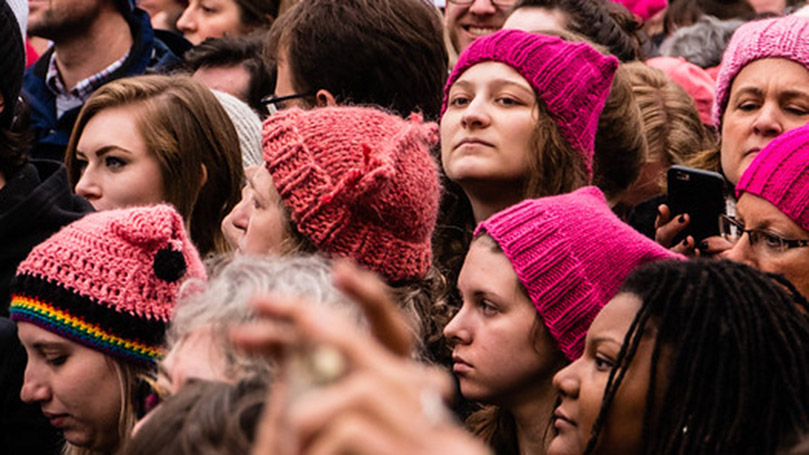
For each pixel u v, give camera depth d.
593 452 4.70
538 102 7.29
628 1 13.73
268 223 6.25
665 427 4.56
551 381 5.92
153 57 11.66
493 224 6.02
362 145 6.13
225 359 4.21
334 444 2.19
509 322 5.88
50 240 5.85
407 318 6.15
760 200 6.08
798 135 6.13
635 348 4.64
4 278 6.99
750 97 7.58
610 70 7.51
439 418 2.26
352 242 6.09
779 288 4.69
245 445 3.35
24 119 7.78
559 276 5.84
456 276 7.58
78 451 5.93
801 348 4.52
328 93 7.95
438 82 8.20
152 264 5.78
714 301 4.61
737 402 4.46
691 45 11.94
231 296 4.56
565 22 9.34
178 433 3.48
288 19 8.23
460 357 6.00
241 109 8.72
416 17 8.10
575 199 6.18
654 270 4.79
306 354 2.26
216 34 12.38
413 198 6.16
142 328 5.73
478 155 7.24
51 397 5.78
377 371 2.25
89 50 11.19
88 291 5.70
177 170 7.79
